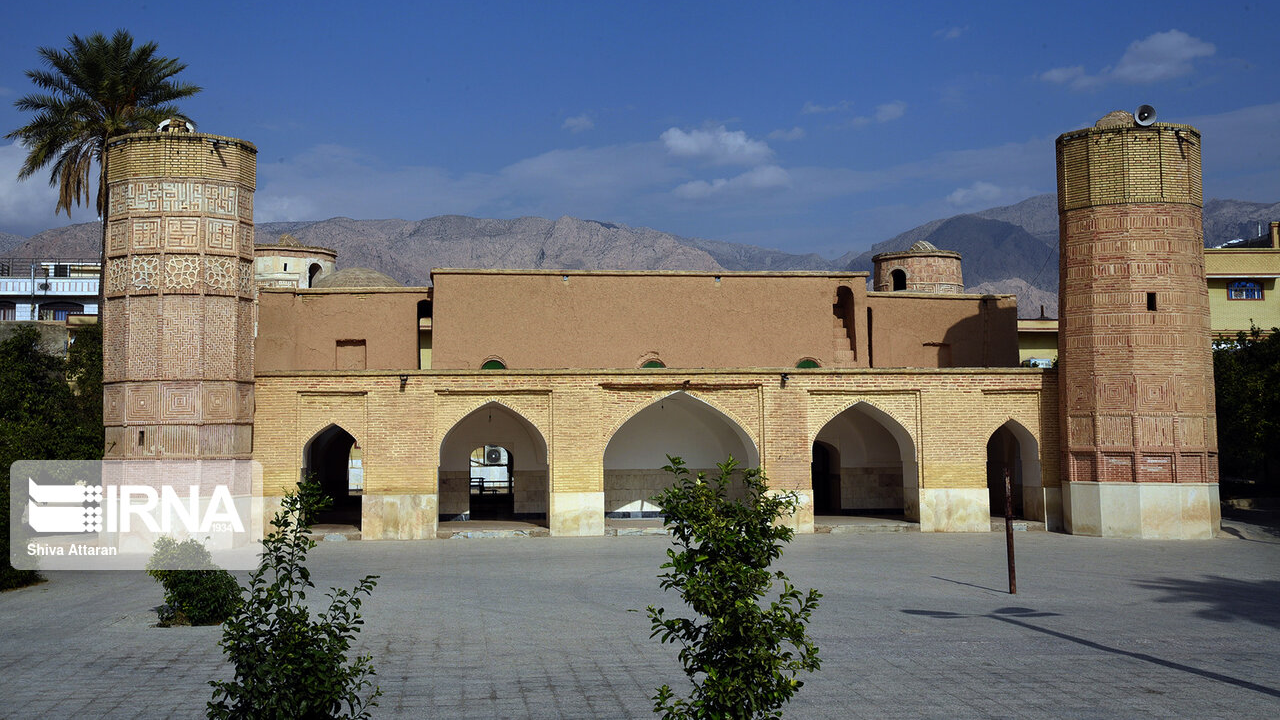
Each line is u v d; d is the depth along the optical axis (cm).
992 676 932
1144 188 2158
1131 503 2130
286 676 617
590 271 2461
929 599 1351
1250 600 1361
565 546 1988
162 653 1032
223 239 2034
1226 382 2434
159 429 1978
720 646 593
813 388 2253
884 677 927
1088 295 2195
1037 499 2298
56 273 5172
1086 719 796
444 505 2439
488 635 1109
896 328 2662
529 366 2412
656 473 2505
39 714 814
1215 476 2159
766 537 606
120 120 2623
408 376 2152
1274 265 3356
